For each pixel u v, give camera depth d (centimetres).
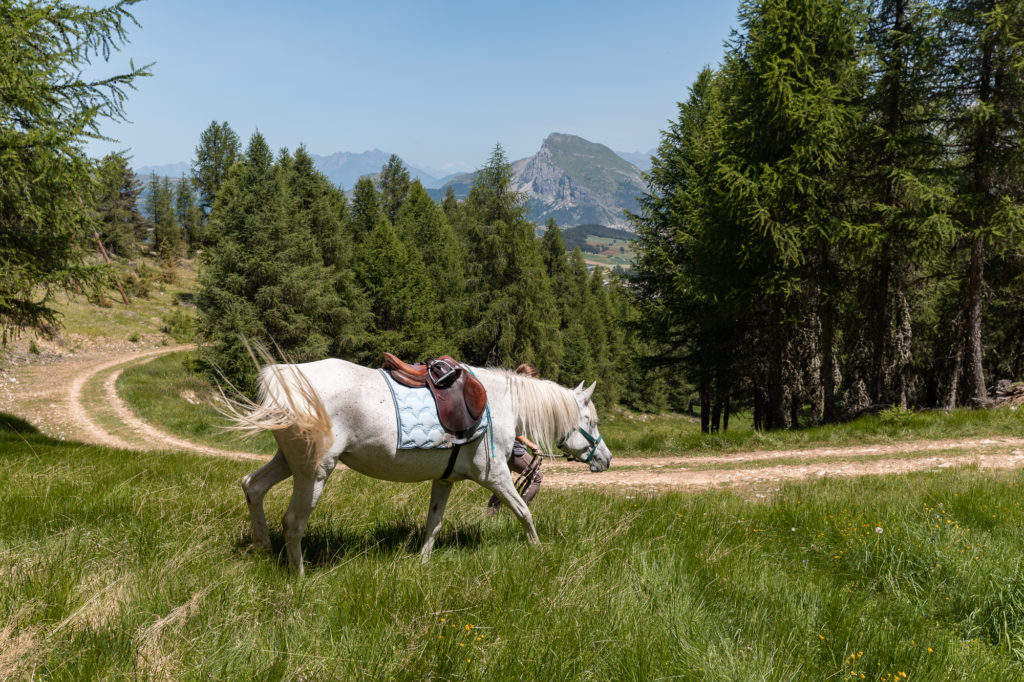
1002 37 1405
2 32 1005
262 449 1988
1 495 581
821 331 2003
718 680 309
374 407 466
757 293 1791
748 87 1730
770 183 1548
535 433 579
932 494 780
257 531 471
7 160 1037
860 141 1638
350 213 7231
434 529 516
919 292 2116
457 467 510
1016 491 775
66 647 292
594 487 1095
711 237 1756
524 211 3897
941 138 1606
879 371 1831
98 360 4169
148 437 2288
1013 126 1501
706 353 2288
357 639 321
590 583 417
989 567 480
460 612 361
